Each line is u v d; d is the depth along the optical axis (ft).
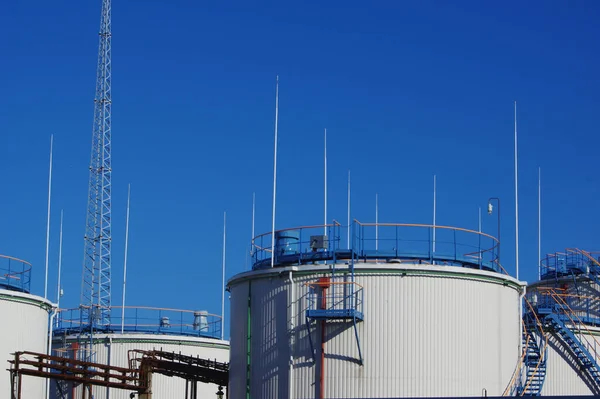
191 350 305.53
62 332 305.94
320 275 216.13
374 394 209.67
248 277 227.20
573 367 255.09
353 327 212.23
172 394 302.45
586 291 294.25
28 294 243.81
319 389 211.82
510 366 224.94
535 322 250.37
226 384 263.90
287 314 217.97
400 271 213.66
